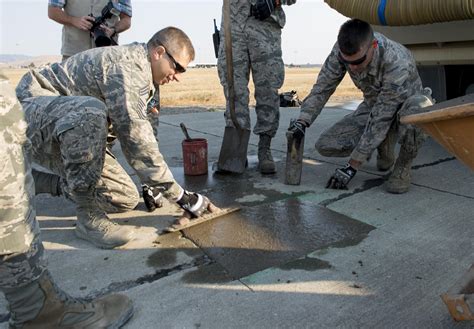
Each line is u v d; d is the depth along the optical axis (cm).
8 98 128
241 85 360
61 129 209
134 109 219
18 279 139
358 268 207
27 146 139
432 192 307
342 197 304
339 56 296
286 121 675
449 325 164
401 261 212
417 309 175
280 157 430
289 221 264
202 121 688
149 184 234
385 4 352
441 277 197
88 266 215
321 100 323
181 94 1716
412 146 292
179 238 245
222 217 272
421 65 407
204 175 372
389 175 350
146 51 224
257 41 350
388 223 257
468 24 341
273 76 359
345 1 383
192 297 187
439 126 148
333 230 250
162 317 174
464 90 412
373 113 298
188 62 230
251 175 368
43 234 254
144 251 230
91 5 343
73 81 228
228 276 203
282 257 220
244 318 172
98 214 242
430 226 251
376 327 164
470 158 154
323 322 168
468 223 253
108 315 165
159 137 553
